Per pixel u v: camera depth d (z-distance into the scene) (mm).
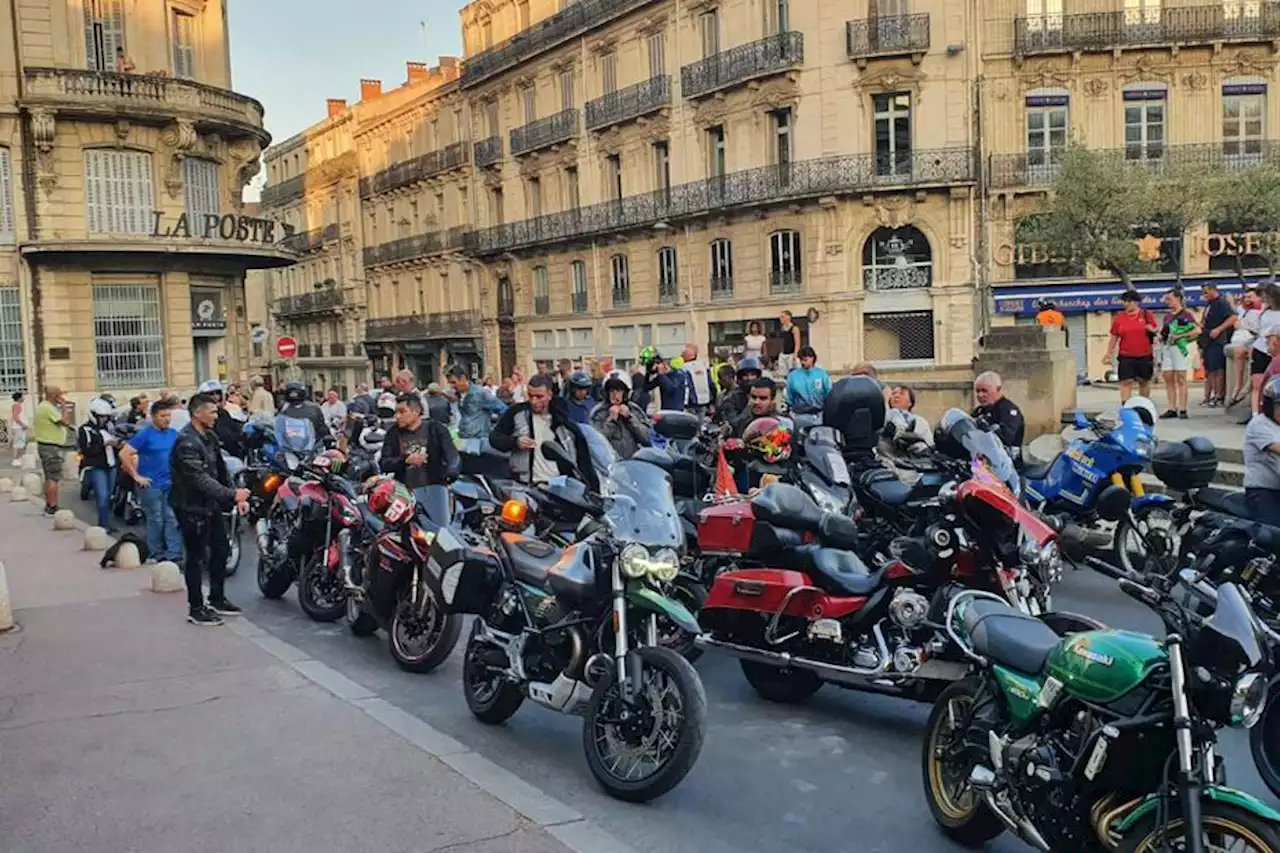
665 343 46250
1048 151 38375
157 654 8844
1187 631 4227
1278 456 7742
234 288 40219
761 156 41281
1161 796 4203
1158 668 4340
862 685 6844
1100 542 11148
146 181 37125
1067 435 13336
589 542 6363
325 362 77062
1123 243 34938
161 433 13602
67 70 35094
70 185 35812
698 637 6262
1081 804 4539
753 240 41875
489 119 57281
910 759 6500
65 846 5281
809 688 7629
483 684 7297
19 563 13516
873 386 9703
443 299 62469
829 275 39438
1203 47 37469
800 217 40000
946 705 5430
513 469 10906
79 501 20625
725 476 9375
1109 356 18906
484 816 5523
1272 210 33625
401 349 66938
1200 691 4152
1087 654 4582
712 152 43938
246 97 39469
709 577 7930
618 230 47281
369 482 9945
